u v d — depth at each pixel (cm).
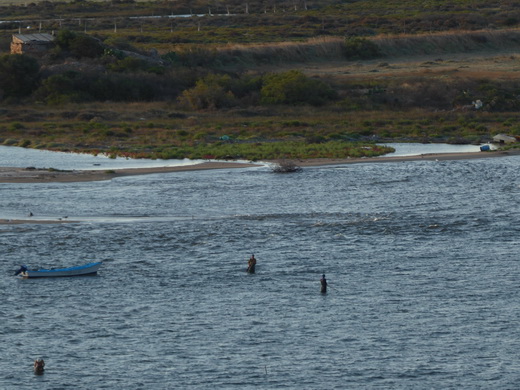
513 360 14725
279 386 13900
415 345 15312
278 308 16938
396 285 18088
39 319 16362
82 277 18450
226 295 17575
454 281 18262
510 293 17588
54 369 14438
